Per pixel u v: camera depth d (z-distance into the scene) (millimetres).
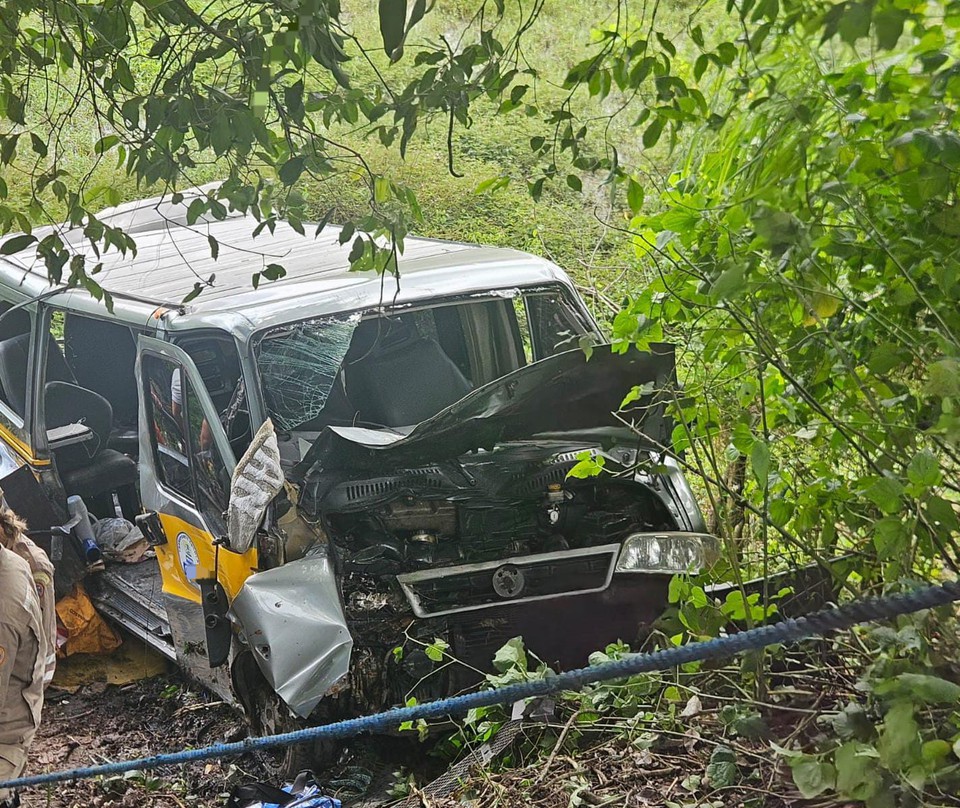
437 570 4824
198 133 3381
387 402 5621
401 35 2553
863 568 3662
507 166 11188
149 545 6473
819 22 2066
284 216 3625
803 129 2984
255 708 4855
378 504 4938
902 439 3203
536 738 4273
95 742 5465
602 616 4898
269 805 4262
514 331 5965
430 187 10547
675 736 3936
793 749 3404
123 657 6285
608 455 5230
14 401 6609
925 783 2631
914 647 2744
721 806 3377
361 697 4613
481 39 3131
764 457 3236
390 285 5457
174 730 5504
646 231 3676
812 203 3252
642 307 3879
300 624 4426
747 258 3180
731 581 4273
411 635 4688
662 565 4883
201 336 5281
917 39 2902
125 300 5824
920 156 2939
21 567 3930
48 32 3652
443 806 3973
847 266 3521
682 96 3033
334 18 3055
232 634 4832
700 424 4109
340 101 3355
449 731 4758
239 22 3283
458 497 5051
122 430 7043
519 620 4809
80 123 9766
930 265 3102
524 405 4500
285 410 5027
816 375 3520
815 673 3850
